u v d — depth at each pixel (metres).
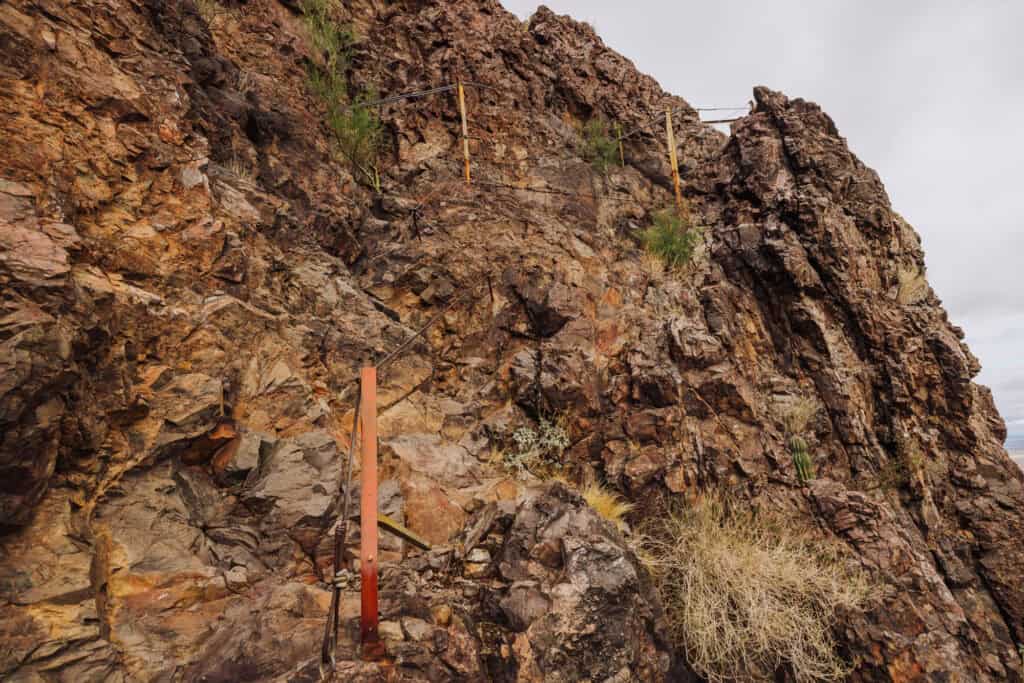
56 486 3.08
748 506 6.24
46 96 4.21
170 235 4.73
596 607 4.02
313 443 4.46
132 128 4.81
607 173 10.95
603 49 13.17
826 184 9.73
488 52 10.81
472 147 9.79
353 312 6.25
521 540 4.50
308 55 8.84
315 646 3.00
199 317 4.54
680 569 5.48
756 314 8.62
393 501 4.64
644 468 6.30
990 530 7.33
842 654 5.12
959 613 5.48
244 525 3.88
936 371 8.31
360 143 8.63
